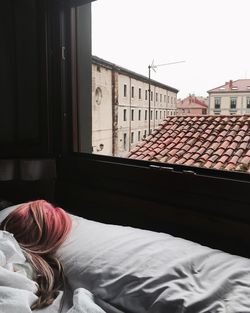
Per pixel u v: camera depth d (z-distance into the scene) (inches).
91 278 34.8
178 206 57.2
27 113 74.5
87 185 71.2
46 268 35.1
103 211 68.4
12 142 74.9
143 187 61.8
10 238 36.1
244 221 49.7
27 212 42.8
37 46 71.8
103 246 38.7
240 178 50.7
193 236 55.4
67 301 33.6
